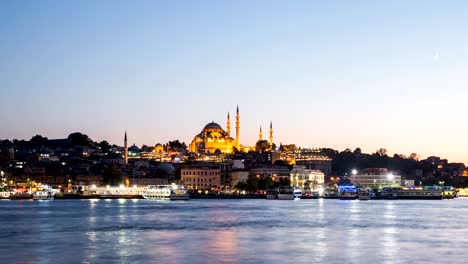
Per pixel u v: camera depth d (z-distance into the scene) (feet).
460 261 400.67
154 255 422.00
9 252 433.89
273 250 448.65
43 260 399.65
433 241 506.89
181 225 651.66
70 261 395.96
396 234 561.84
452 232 583.17
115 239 512.63
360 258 411.54
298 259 406.62
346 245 478.18
